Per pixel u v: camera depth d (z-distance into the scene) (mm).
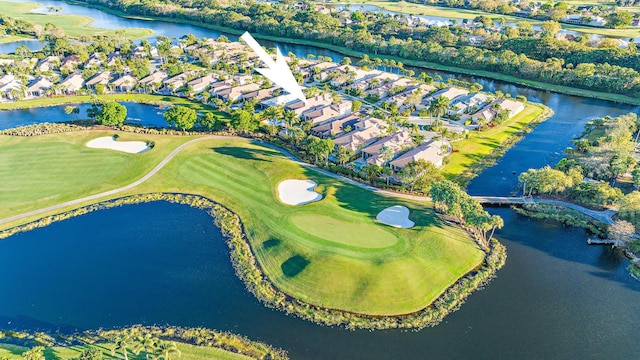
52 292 93125
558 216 117812
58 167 140750
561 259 102938
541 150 156625
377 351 79562
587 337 82625
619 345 80938
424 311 88625
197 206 123250
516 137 167250
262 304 90062
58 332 83500
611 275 97812
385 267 95188
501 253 104625
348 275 93875
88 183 132750
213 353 78688
